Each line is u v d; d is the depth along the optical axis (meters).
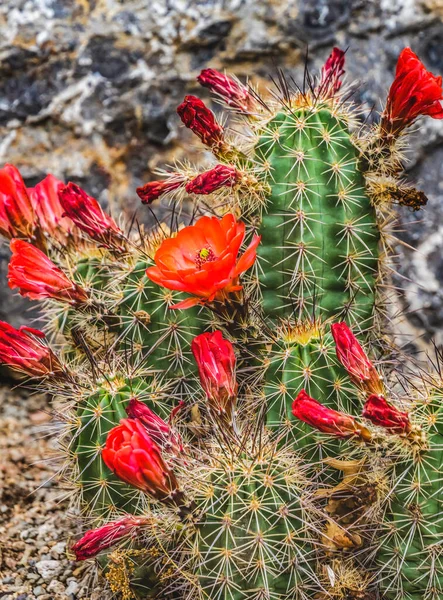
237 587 0.71
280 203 0.78
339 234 0.78
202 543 0.71
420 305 1.04
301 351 0.75
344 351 0.72
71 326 0.82
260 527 0.70
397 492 0.71
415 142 1.05
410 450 0.71
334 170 0.78
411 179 1.05
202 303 0.75
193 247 0.74
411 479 0.71
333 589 0.73
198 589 0.72
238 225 0.74
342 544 0.73
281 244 0.78
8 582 0.82
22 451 0.97
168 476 0.70
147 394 0.76
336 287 0.78
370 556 0.73
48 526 0.88
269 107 0.82
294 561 0.71
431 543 0.71
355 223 0.78
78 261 0.83
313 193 0.78
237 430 0.73
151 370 0.79
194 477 0.72
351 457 0.76
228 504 0.70
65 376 0.77
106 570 0.77
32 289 0.78
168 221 1.05
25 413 1.04
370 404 0.70
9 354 0.76
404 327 1.04
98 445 0.75
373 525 0.74
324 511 0.74
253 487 0.70
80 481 0.76
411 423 0.71
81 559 0.72
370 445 0.72
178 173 0.81
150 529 0.74
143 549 0.75
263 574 0.70
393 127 0.78
